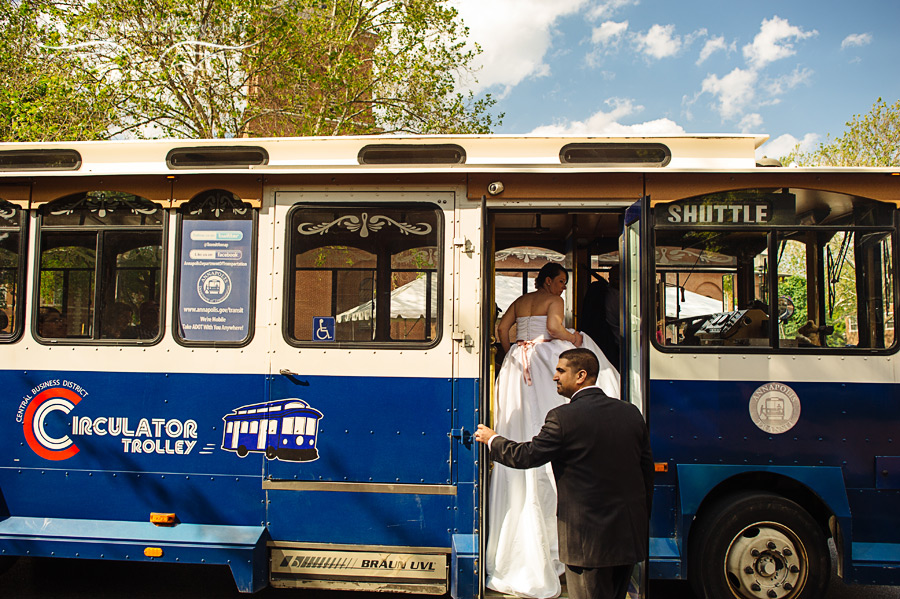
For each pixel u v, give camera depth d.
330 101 13.84
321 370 4.02
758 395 3.88
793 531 3.80
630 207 3.88
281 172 4.04
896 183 3.93
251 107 13.27
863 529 3.80
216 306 4.12
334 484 3.98
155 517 4.06
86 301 4.23
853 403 3.86
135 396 4.14
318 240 4.11
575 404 3.03
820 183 3.95
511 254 5.50
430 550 3.93
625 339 3.99
